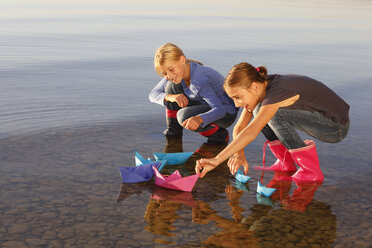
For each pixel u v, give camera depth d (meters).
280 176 2.43
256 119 2.09
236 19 12.77
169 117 3.09
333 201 2.09
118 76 5.10
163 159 2.58
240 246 1.65
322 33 9.92
